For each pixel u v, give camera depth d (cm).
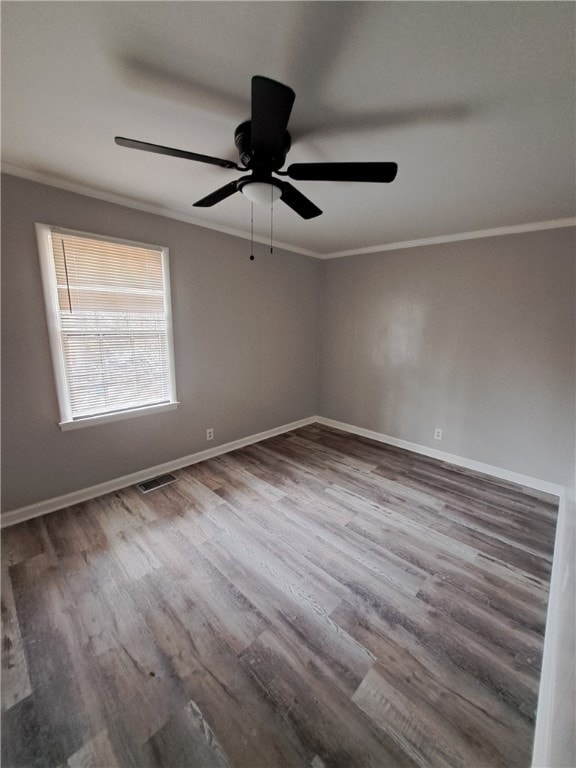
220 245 313
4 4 95
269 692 125
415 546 209
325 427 449
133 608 160
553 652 131
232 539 212
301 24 100
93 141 169
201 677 130
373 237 337
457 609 163
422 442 363
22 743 109
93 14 99
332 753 108
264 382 387
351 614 159
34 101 137
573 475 272
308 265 412
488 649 143
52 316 222
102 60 116
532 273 278
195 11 97
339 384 437
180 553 198
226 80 125
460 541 215
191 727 114
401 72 117
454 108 136
